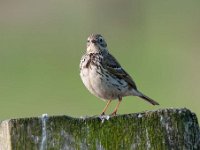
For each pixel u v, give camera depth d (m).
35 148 5.58
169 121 5.69
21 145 5.57
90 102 17.33
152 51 23.17
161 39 24.66
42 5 26.89
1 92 18.67
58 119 5.62
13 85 19.39
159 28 26.02
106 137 5.65
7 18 26.22
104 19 26.84
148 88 18.95
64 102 17.59
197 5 27.14
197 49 23.34
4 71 20.62
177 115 5.68
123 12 27.14
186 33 25.36
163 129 5.68
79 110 16.81
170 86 19.02
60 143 5.61
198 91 18.34
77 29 25.81
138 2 27.25
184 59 22.03
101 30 26.12
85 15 26.70
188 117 5.70
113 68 9.21
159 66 21.22
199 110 16.70
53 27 25.78
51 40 24.44
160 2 27.53
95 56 9.20
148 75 20.22
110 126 5.66
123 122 5.67
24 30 25.31
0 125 5.75
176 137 5.68
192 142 5.69
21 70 20.80
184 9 27.22
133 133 5.67
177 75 20.19
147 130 5.68
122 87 9.33
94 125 5.65
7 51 22.94
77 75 20.11
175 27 26.06
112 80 9.20
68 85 19.16
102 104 17.02
